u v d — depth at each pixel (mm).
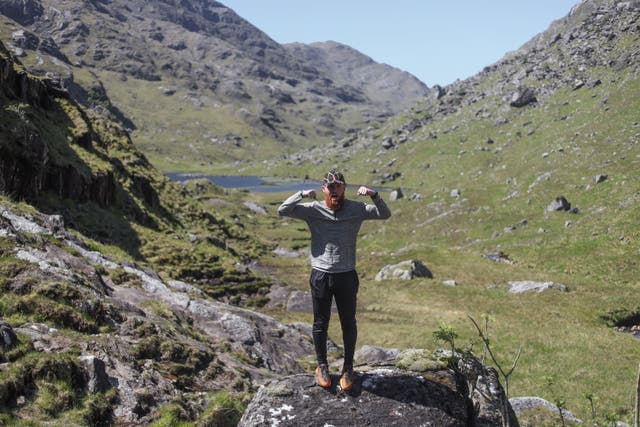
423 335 34625
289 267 70562
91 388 9969
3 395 8547
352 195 148250
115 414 9875
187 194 83312
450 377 7203
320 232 6395
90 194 40438
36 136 31344
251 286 45562
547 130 187125
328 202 6367
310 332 31188
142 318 14805
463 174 189375
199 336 17016
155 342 13367
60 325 12008
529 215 94625
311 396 6418
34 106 41250
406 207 123500
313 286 6438
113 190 44875
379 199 6352
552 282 49562
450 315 40000
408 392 6590
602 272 61250
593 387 24422
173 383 12195
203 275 44094
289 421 5977
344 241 6348
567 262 67188
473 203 112750
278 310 43031
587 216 82125
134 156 74250
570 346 30844
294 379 6816
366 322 40281
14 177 28938
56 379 9516
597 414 20703
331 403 6289
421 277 55844
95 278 16781
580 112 186875
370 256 72500
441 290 48812
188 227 66688
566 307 42031
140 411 10250
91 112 76812
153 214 55750
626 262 61719
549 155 138750
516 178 126062
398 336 35188
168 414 10336
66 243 19844
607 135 130000
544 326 35906
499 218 97938
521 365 28125
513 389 24719
